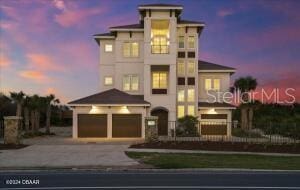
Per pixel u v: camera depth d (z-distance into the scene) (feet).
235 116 208.54
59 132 193.98
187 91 164.96
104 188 47.11
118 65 163.12
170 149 99.76
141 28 163.02
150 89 156.87
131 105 145.79
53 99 184.44
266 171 66.44
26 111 171.83
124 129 146.61
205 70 168.04
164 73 158.61
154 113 157.79
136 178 57.00
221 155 89.51
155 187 48.06
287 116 197.98
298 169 68.13
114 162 74.69
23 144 111.75
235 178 57.47
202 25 164.45
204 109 165.89
